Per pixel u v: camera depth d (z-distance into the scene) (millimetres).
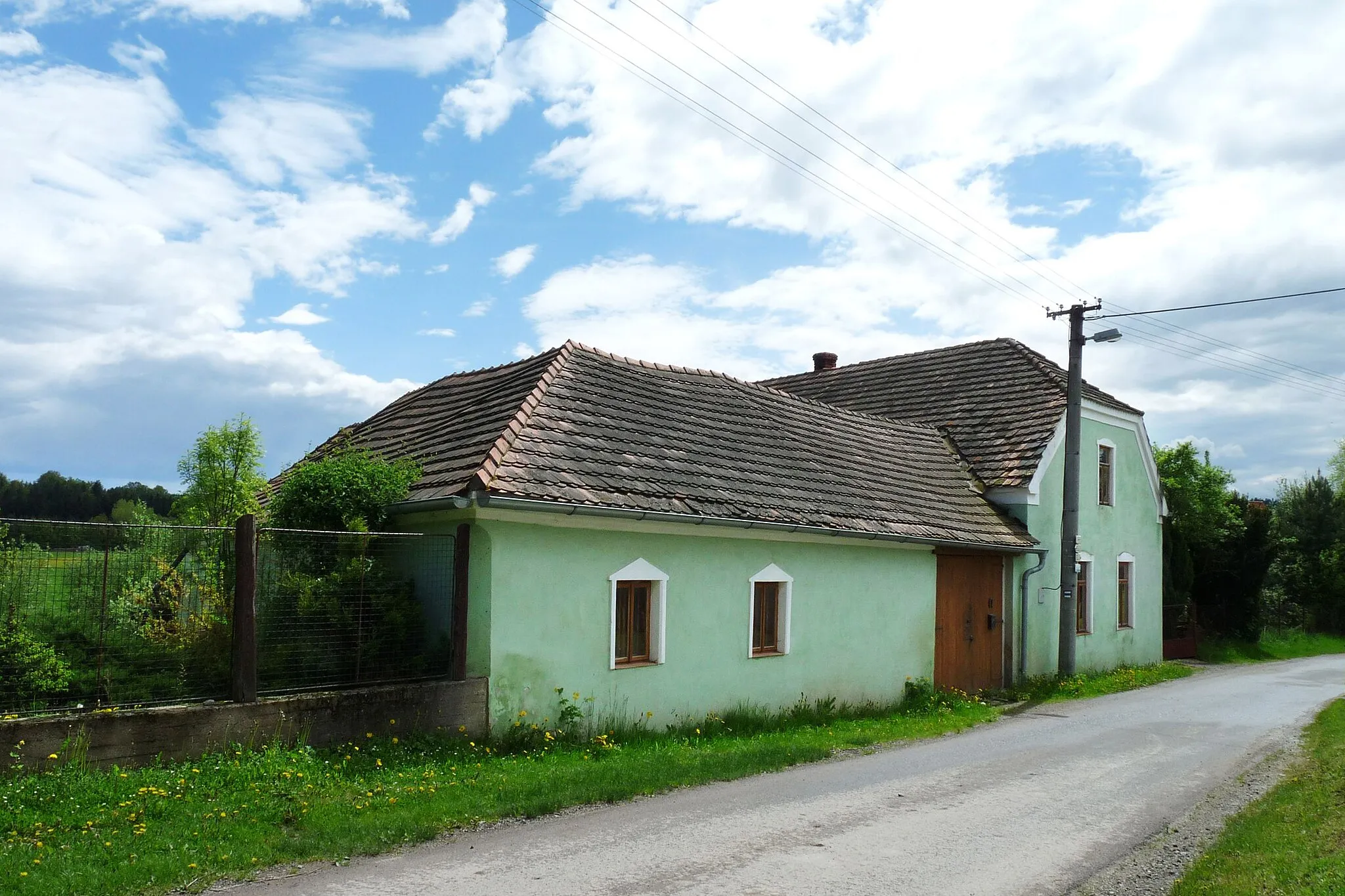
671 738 11289
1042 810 8273
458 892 5980
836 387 26797
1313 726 13055
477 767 9078
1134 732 12758
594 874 6344
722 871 6414
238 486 13883
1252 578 31172
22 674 8125
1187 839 7461
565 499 10656
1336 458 51688
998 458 20422
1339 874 5754
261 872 6359
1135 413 24031
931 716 14273
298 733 9086
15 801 7129
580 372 14336
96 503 26844
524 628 10711
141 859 6320
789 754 10445
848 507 15078
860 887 6164
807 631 14219
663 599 12172
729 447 14805
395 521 11773
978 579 18312
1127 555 23906
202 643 9070
